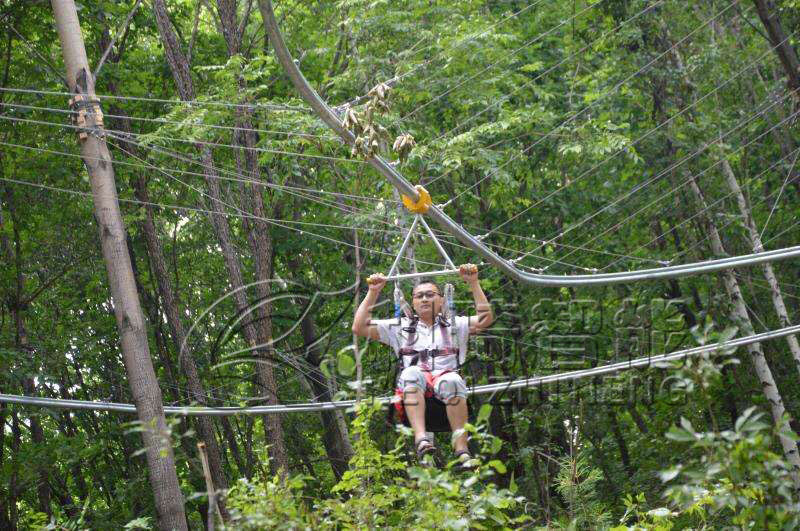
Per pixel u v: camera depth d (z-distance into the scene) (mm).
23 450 21047
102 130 14539
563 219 24422
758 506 5113
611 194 24562
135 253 26797
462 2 21266
